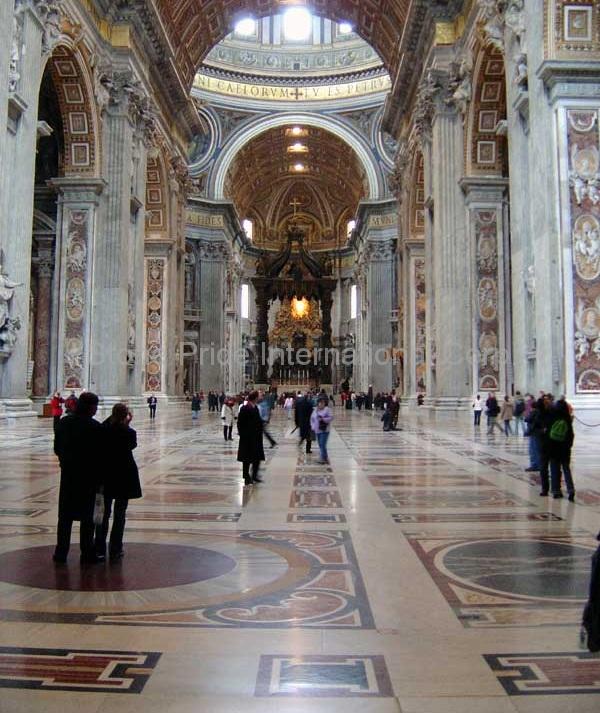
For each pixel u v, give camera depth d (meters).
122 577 4.64
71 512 5.00
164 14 24.97
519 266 14.64
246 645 3.42
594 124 12.92
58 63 18.03
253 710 2.73
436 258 20.64
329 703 2.78
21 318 14.34
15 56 13.93
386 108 29.45
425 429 19.20
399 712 2.71
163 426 21.22
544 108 13.19
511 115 14.92
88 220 19.62
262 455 9.07
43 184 22.25
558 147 12.91
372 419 29.22
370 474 9.94
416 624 3.73
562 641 3.48
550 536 5.88
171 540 5.76
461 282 20.16
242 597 4.21
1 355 13.79
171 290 28.27
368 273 47.53
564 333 12.69
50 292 22.50
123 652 3.33
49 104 20.39
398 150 30.50
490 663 3.20
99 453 5.10
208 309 46.94
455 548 5.46
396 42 28.48
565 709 2.73
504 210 19.75
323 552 5.34
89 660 3.23
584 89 12.91
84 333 19.48
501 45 15.67
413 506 7.30
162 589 4.38
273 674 3.08
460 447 13.76
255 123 47.88
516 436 15.98
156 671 3.11
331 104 47.66
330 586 4.44
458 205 20.30
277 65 47.50
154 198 27.77
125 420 5.26
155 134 24.95
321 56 47.44
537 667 3.15
